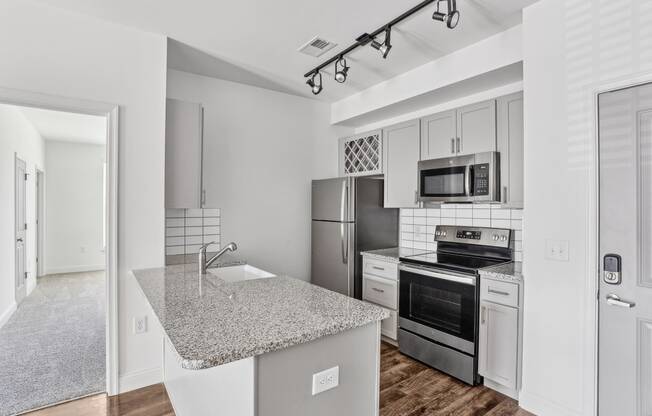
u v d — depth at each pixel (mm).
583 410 1859
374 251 3422
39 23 2029
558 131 1956
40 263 5930
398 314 2982
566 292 1925
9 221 3859
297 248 3771
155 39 2391
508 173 2496
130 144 2295
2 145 3646
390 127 3430
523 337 2145
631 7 1678
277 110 3625
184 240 3094
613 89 1749
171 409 2115
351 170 3910
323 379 1238
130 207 2297
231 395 1237
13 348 2969
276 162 3625
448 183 2820
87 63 2160
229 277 2619
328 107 4016
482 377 2469
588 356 1840
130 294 2305
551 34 1976
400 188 3322
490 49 2410
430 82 2840
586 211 1845
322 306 1487
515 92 2463
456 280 2506
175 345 1055
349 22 2244
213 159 3240
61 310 4062
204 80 3180
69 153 6312
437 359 2641
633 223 1701
